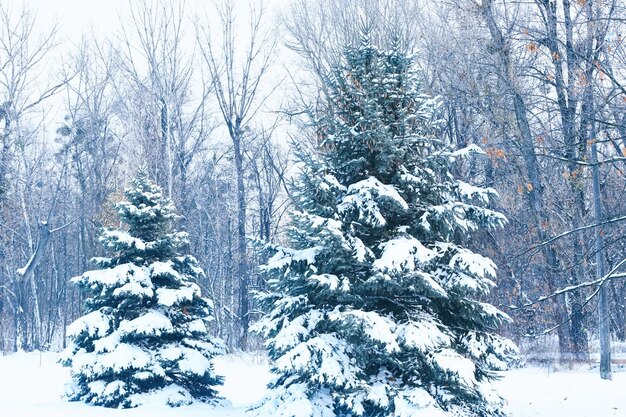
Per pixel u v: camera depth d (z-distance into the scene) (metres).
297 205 14.03
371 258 13.20
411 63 14.77
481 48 25.94
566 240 25.34
